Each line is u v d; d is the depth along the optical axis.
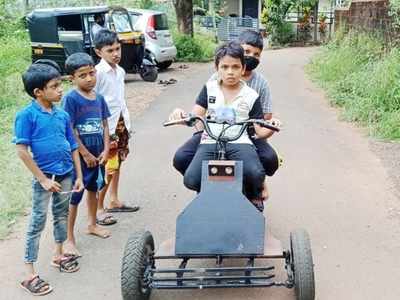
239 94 2.43
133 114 6.07
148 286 2.17
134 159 4.38
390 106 5.22
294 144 4.69
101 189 2.98
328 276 2.49
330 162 4.16
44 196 2.38
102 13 7.66
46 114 2.35
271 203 3.37
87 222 3.13
